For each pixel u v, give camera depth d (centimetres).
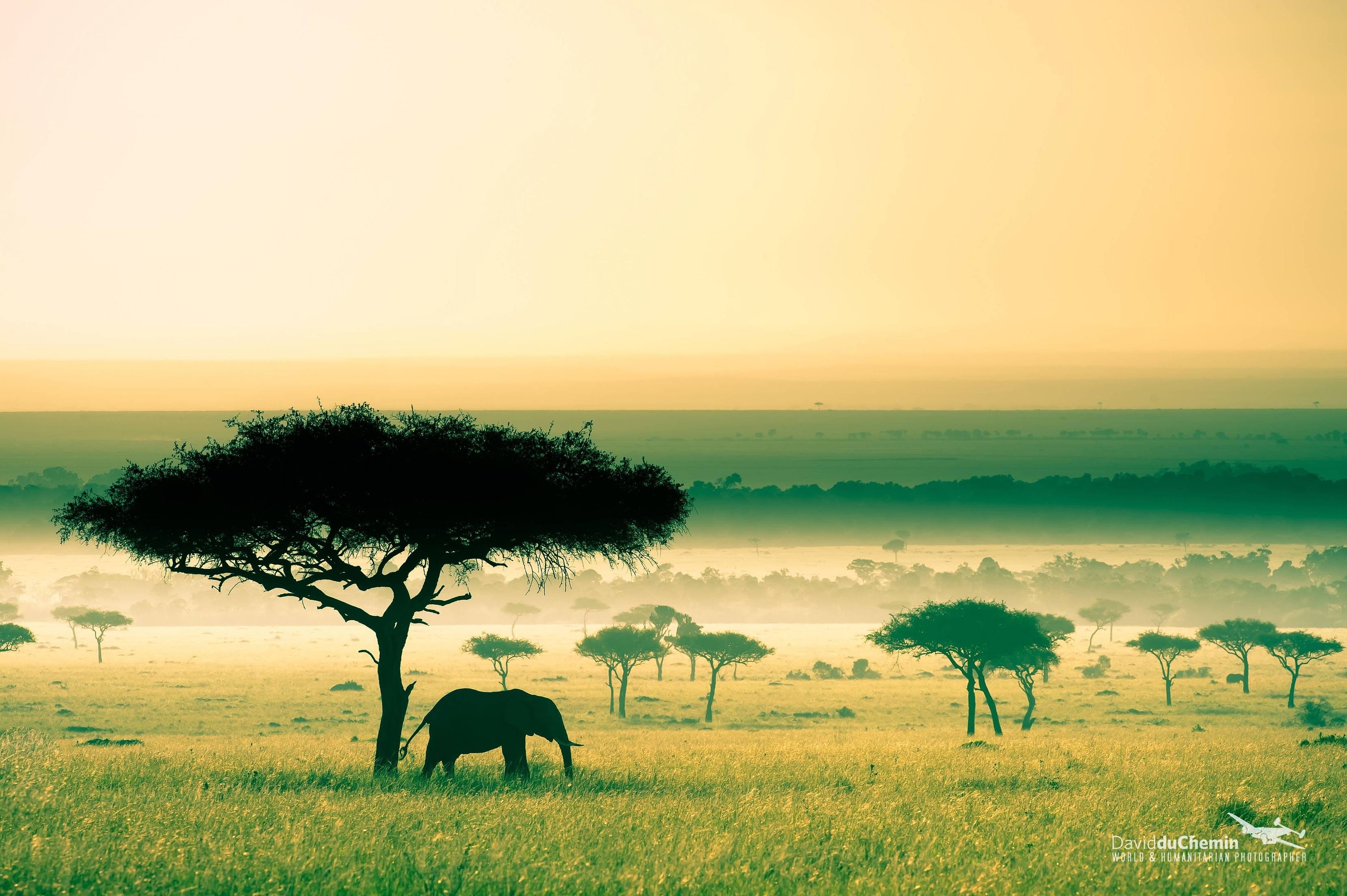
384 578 2423
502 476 2323
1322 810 1748
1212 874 1260
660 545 2628
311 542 2400
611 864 1238
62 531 2341
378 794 1844
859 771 2542
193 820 1478
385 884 1112
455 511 2283
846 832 1488
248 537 2370
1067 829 1557
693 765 2652
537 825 1474
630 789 2056
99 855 1219
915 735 6222
